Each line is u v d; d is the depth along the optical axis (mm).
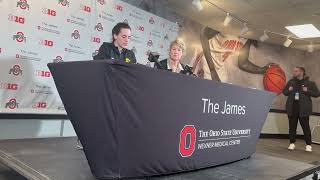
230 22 5578
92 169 1418
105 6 3801
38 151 2098
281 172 2033
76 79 1384
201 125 1791
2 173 2160
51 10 3246
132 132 1404
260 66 6879
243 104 2170
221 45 6137
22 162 1733
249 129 2355
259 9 4820
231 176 1774
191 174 1743
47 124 3377
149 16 4488
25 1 3029
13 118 3053
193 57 5484
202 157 1839
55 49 3305
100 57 3223
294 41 6707
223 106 1950
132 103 1386
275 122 7078
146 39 4461
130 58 3418
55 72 1457
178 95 1588
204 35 5734
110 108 1343
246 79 6664
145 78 1409
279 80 7133
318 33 5910
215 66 6027
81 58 3557
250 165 2186
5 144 2344
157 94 1475
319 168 2463
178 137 1637
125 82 1353
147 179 1526
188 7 4820
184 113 1645
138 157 1448
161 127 1526
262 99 2416
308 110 5398
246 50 6645
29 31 3076
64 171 1563
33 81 3150
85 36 3584
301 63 7480
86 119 1394
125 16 4090
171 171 1647
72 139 2859
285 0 4352
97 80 1324
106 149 1374
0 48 2881
